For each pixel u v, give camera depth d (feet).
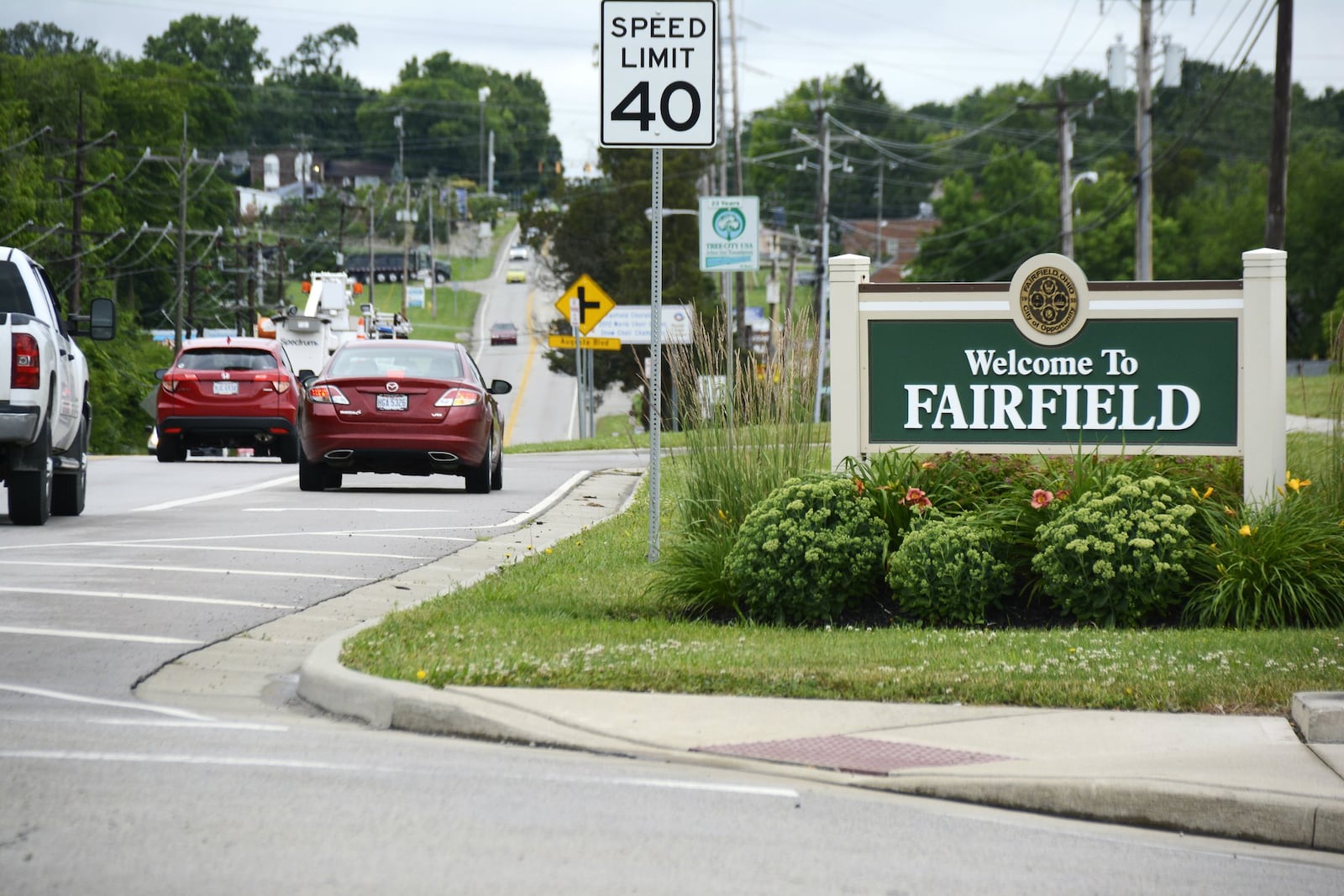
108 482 213.66
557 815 59.98
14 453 142.92
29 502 146.41
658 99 114.42
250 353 262.67
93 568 118.83
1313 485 108.27
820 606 100.99
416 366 193.98
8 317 139.33
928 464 108.68
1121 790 62.75
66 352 153.48
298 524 153.07
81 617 98.89
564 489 206.08
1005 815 62.95
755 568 101.65
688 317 122.72
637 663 83.35
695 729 72.95
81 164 598.34
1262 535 99.45
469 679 80.23
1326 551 99.25
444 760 68.39
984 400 109.70
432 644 87.97
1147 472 105.60
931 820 61.52
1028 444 109.40
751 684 80.23
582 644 89.25
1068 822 62.39
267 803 60.18
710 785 65.31
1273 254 105.81
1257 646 88.63
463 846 55.47
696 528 114.42
